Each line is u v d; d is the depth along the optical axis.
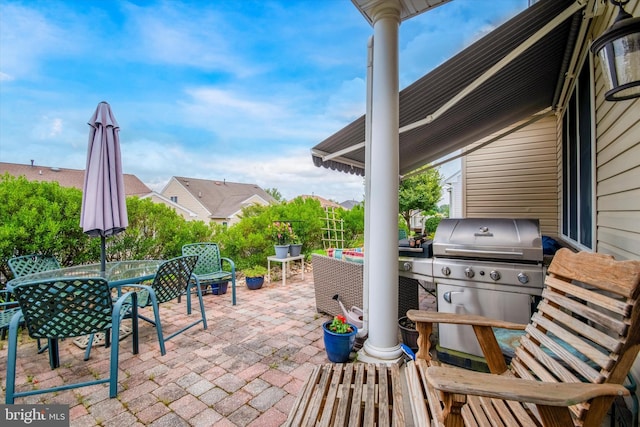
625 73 1.31
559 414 1.16
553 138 5.60
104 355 3.02
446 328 2.71
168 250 5.67
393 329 2.69
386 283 2.67
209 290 5.14
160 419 2.12
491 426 1.44
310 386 1.91
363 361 2.70
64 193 4.42
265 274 6.09
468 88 2.48
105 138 3.20
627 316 1.34
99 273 3.30
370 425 1.55
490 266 2.58
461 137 5.40
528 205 5.79
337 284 3.79
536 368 1.71
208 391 2.42
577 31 2.87
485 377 1.24
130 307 3.19
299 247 6.31
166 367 2.77
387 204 2.65
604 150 2.48
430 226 10.95
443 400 1.26
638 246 1.87
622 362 1.32
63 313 2.36
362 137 3.55
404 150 4.93
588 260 1.63
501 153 6.00
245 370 2.72
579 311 1.60
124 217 3.32
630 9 1.93
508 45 2.59
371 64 2.96
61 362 2.88
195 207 25.28
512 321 2.51
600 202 2.61
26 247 3.89
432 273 2.81
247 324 3.79
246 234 6.65
